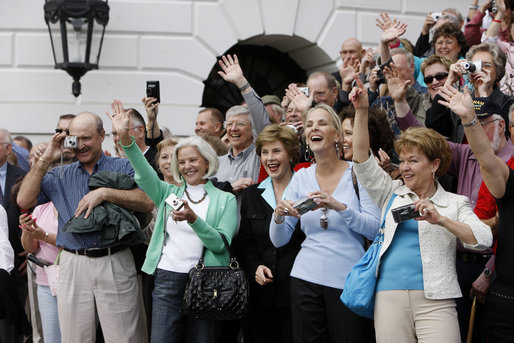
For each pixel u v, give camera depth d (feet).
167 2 38.60
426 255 17.60
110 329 22.52
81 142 23.18
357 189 20.02
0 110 37.63
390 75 23.50
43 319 24.47
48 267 24.22
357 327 19.26
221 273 21.25
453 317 17.46
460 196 17.89
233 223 22.20
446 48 29.35
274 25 39.99
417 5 41.81
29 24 37.65
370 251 18.38
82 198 23.11
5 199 28.96
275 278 21.53
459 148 21.34
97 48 36.32
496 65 23.35
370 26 41.24
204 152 22.31
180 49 38.83
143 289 25.85
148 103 28.37
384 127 21.48
